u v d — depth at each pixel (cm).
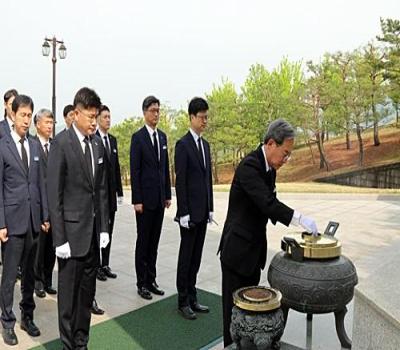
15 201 278
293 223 212
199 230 323
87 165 247
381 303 176
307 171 1825
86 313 255
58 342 270
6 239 275
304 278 202
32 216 285
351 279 207
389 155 1645
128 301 343
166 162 368
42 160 316
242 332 169
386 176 1625
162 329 290
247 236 224
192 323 300
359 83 1602
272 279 215
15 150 284
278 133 208
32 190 287
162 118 2042
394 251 448
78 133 247
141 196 347
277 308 171
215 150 1908
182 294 314
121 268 438
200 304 335
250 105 1850
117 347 263
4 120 316
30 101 289
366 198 1064
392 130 1656
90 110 242
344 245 540
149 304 336
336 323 241
